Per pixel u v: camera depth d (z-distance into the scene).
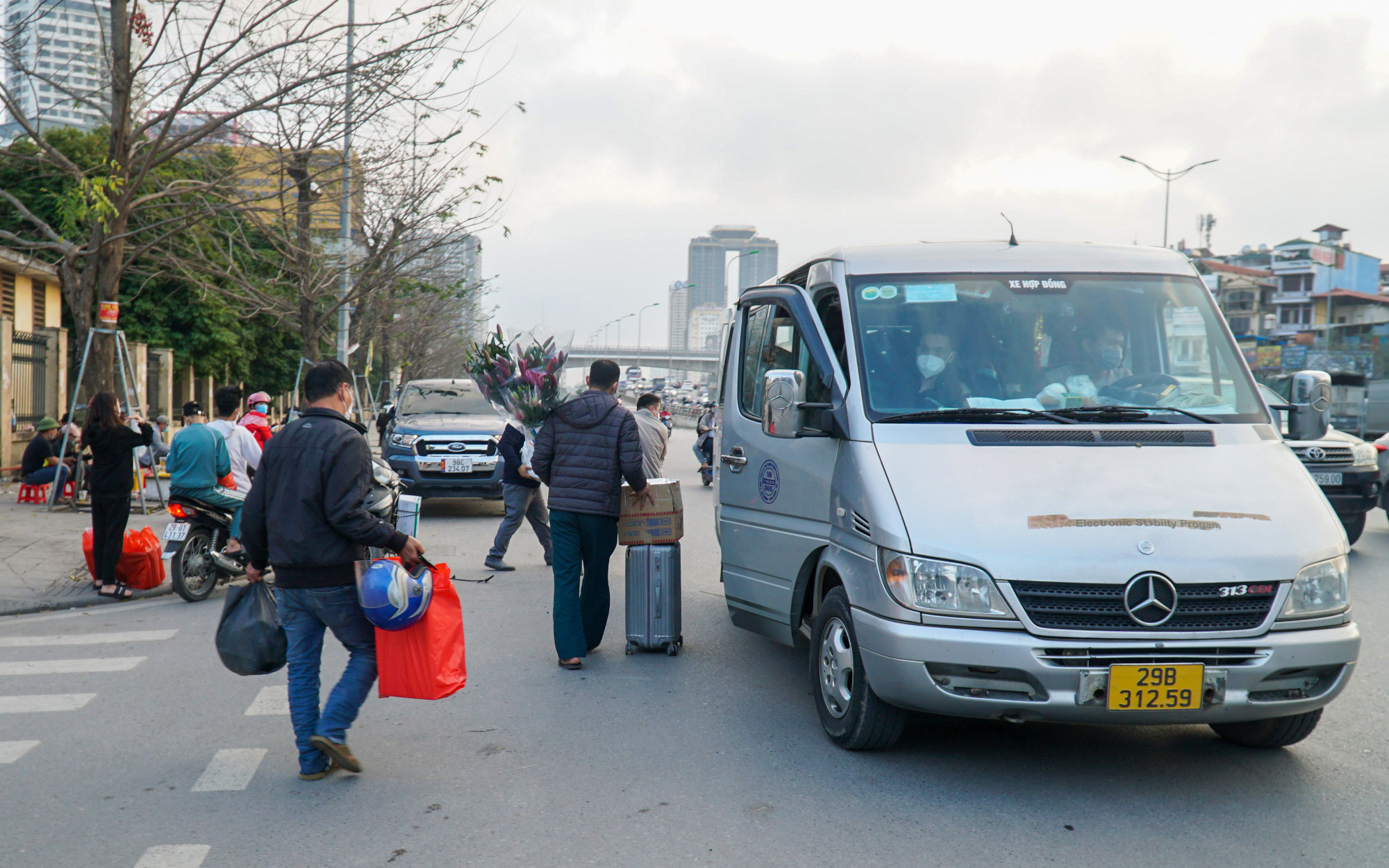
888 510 4.57
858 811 4.24
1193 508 4.48
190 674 6.51
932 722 5.43
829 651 5.09
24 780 4.62
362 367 34.50
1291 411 5.64
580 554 6.67
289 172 17.11
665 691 6.06
